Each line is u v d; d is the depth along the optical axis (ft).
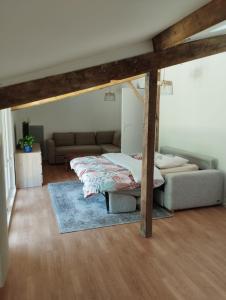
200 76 14.99
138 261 8.60
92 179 12.48
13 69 7.30
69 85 8.43
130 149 22.20
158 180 12.57
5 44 4.74
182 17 7.65
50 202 14.17
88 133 26.22
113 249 9.36
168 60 9.24
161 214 12.46
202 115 15.06
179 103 17.20
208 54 9.48
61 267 8.28
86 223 11.43
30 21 3.98
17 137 23.89
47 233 10.57
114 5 4.54
